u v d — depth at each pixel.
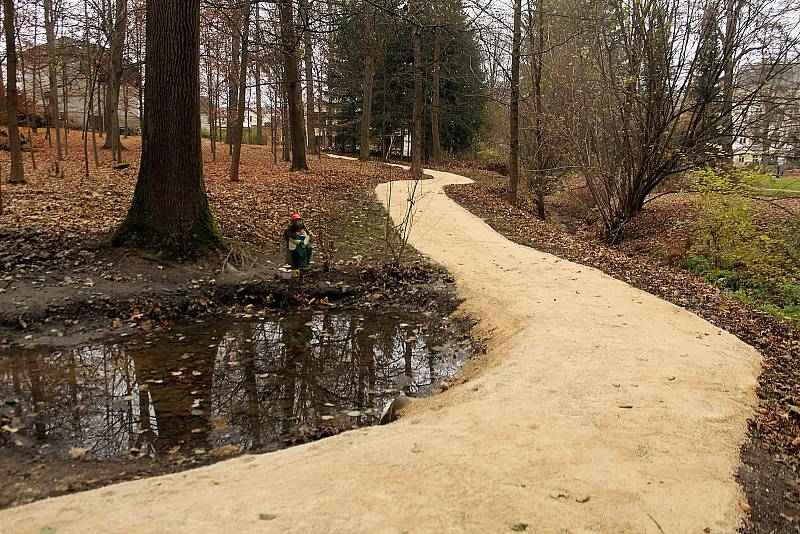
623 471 4.19
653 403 5.46
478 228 16.09
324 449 4.52
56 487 4.24
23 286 8.45
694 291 10.69
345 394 6.30
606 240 18.73
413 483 3.91
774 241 13.70
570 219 23.89
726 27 15.38
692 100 16.78
